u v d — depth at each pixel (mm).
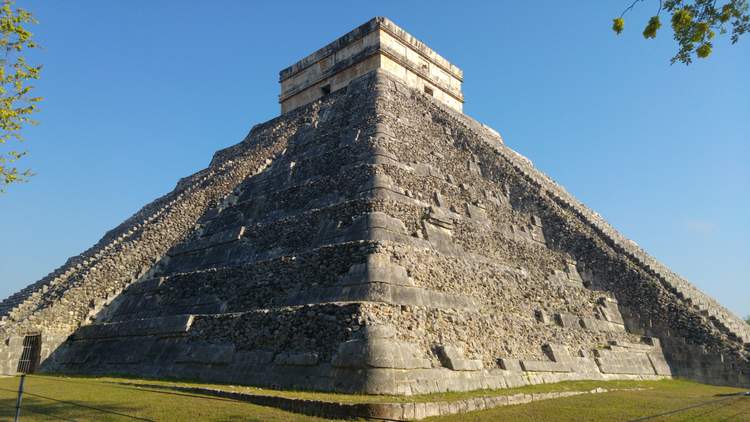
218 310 16594
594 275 20734
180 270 20547
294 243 17312
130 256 21156
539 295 18125
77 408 9969
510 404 10977
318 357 12062
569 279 20406
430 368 11859
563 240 21828
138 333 16969
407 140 21562
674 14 7137
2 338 17734
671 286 19609
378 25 27047
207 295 17406
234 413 9188
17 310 19875
